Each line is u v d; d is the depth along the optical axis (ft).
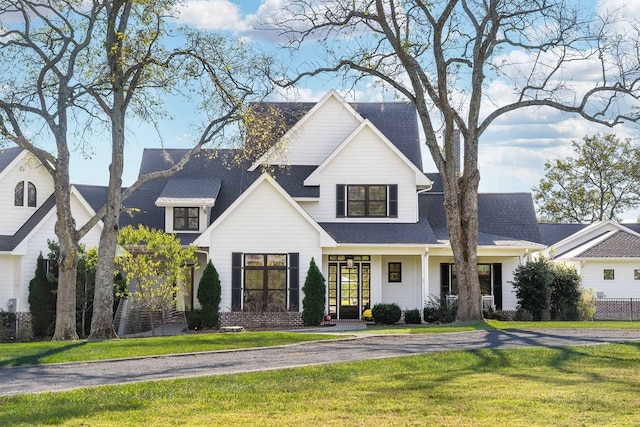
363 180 120.88
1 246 108.99
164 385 49.93
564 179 232.12
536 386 49.24
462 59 96.84
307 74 98.43
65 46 90.58
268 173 117.70
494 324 91.30
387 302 121.49
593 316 131.75
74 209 114.62
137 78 89.86
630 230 160.04
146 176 92.27
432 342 73.51
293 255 111.55
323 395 46.34
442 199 133.08
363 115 132.87
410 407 42.70
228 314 110.22
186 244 115.24
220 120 93.04
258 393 47.06
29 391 49.37
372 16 96.27
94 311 87.40
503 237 124.98
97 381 53.16
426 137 98.68
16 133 87.40
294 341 75.31
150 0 85.61
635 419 39.63
